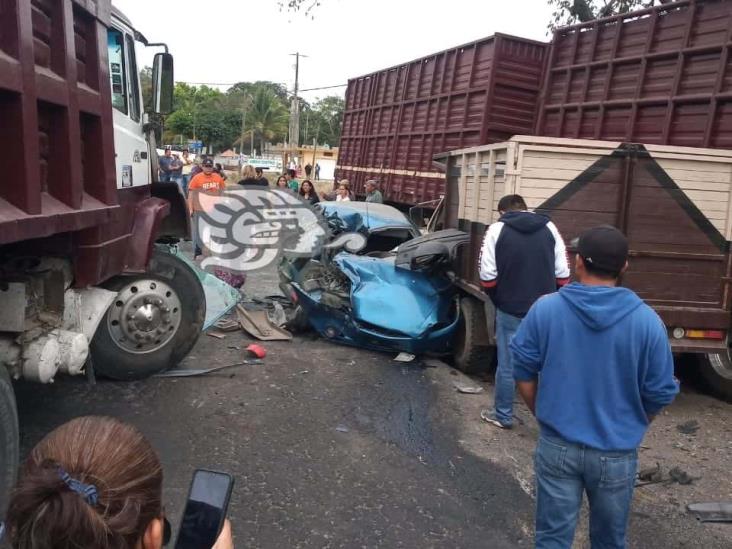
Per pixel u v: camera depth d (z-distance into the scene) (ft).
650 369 9.02
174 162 55.62
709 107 22.99
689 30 24.11
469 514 12.95
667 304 19.35
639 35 26.76
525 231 16.29
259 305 28.89
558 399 9.23
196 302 18.97
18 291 12.75
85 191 13.32
